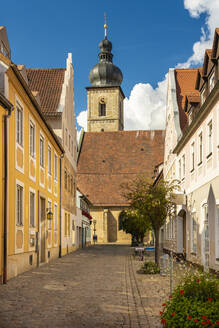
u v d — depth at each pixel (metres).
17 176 16.64
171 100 28.47
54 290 12.19
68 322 8.03
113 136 80.00
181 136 24.94
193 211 20.75
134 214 20.00
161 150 78.12
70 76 36.72
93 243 68.31
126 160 77.06
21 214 17.48
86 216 52.97
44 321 8.08
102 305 9.85
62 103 31.92
